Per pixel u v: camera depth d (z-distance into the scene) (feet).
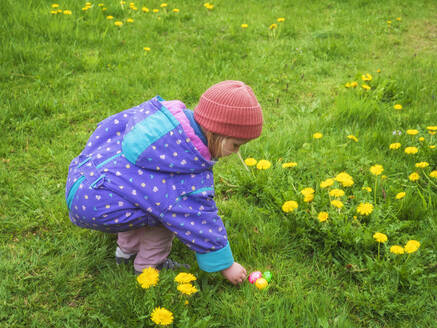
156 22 17.72
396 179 8.78
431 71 14.43
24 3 17.19
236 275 6.34
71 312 6.06
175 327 5.66
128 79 13.05
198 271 6.62
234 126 5.20
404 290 6.36
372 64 15.56
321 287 6.63
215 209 6.03
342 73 14.80
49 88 12.27
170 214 5.61
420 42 17.90
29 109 11.00
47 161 9.35
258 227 7.78
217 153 5.61
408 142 9.96
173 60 14.75
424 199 7.95
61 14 16.80
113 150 5.81
